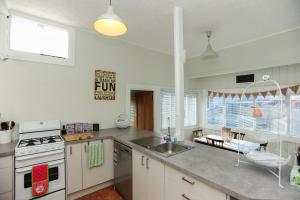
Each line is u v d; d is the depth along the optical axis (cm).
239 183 109
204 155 165
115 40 324
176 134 222
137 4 207
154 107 388
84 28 280
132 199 208
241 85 392
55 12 229
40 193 187
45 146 196
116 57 326
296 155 118
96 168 243
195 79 489
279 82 327
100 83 304
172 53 414
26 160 184
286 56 282
